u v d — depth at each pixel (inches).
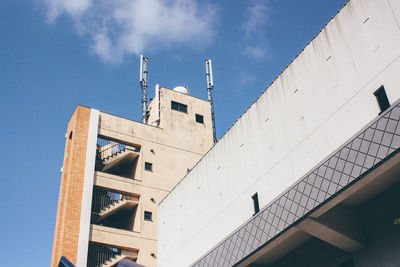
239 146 1128.8
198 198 1248.8
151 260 1731.1
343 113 831.7
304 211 815.1
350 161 751.1
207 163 1252.5
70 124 1973.4
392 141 688.4
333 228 793.6
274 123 1016.2
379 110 762.2
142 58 2518.5
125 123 2027.6
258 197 1009.5
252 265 994.1
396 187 778.2
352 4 868.0
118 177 1856.5
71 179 1745.8
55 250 1649.9
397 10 773.9
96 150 1920.5
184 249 1236.5
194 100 2329.0
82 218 1676.9
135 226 1787.6
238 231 1003.9
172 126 2155.5
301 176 892.0
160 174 1971.0
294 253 971.3
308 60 951.6
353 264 834.8
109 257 1720.0
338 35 887.1
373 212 811.4
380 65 780.0
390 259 749.9
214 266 1043.3
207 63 2598.4
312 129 897.5
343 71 856.3
